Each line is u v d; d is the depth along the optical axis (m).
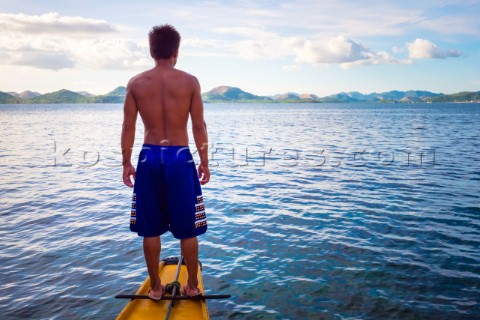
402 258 6.38
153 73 3.04
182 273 3.78
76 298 5.13
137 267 6.11
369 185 12.54
